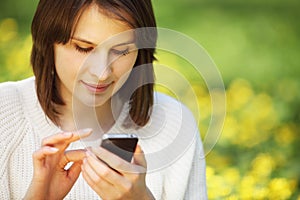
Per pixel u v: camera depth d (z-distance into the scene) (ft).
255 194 13.93
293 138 18.15
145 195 8.80
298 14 36.45
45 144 8.88
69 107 9.96
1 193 10.01
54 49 9.27
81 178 10.20
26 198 9.12
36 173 9.03
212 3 38.17
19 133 10.05
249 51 30.86
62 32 8.86
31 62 9.78
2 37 21.57
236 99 20.22
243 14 36.47
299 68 27.94
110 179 8.55
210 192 13.60
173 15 35.94
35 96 10.12
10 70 18.24
